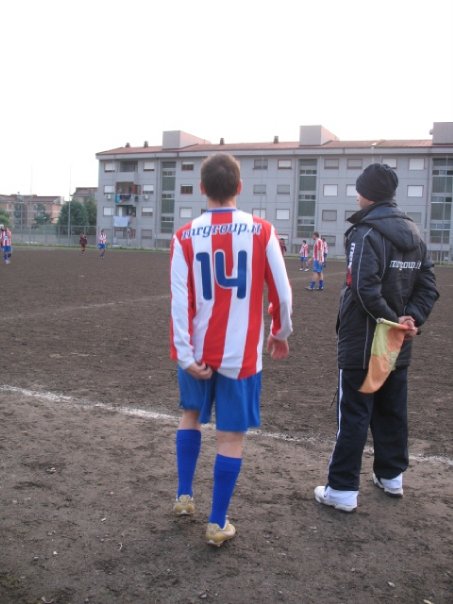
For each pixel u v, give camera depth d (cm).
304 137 6262
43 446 405
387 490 340
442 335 977
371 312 302
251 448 412
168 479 355
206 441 424
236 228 271
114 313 1135
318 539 288
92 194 12988
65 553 269
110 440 420
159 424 458
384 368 303
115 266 2900
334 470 319
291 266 3616
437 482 363
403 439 336
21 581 247
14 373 614
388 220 309
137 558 267
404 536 294
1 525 294
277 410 507
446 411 514
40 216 10819
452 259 5588
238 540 285
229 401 275
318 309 1336
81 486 342
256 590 244
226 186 275
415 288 329
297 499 333
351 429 314
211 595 240
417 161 5756
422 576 258
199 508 319
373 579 255
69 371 631
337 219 6131
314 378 634
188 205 6881
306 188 6241
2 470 362
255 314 277
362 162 5966
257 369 279
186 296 271
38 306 1222
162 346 796
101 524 297
